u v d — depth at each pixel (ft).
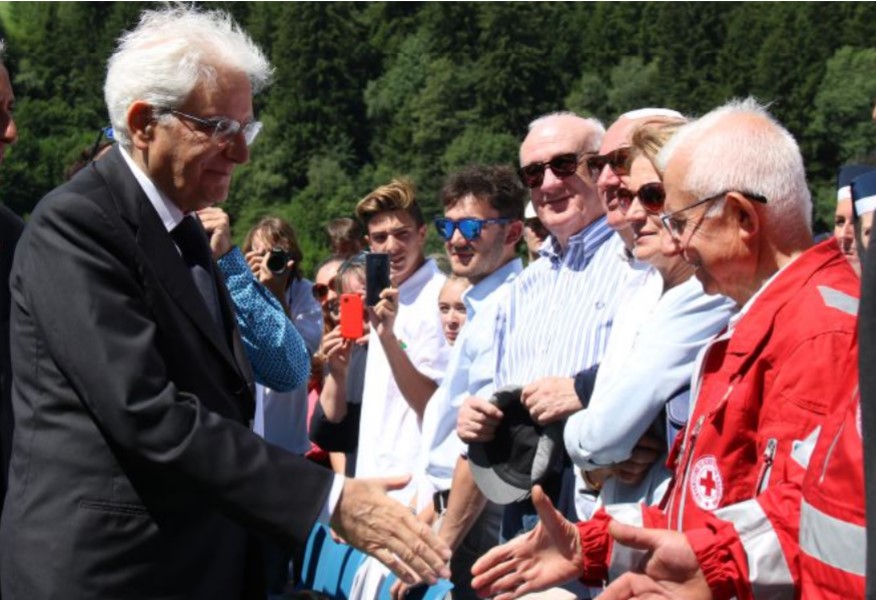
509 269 14.39
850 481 6.39
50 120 120.67
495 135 136.67
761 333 7.54
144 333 8.00
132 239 8.20
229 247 10.60
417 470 14.05
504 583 8.17
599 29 143.23
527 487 10.69
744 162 7.75
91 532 8.02
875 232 5.60
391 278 15.42
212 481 7.88
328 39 151.53
